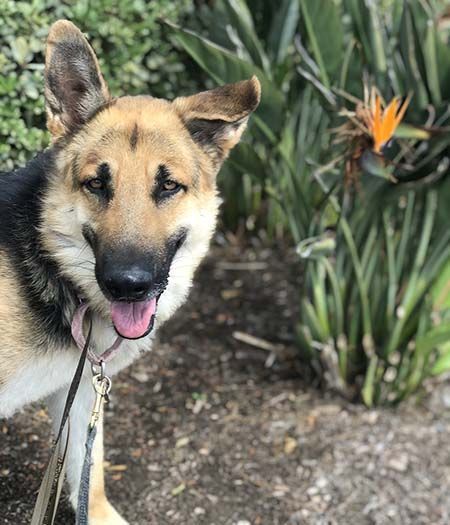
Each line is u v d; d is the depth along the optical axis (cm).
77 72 73
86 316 75
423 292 105
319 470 98
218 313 129
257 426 104
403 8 96
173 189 72
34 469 88
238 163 101
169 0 117
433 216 103
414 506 94
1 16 89
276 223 150
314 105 134
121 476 92
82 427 81
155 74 121
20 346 70
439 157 96
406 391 109
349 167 92
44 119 98
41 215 73
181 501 90
